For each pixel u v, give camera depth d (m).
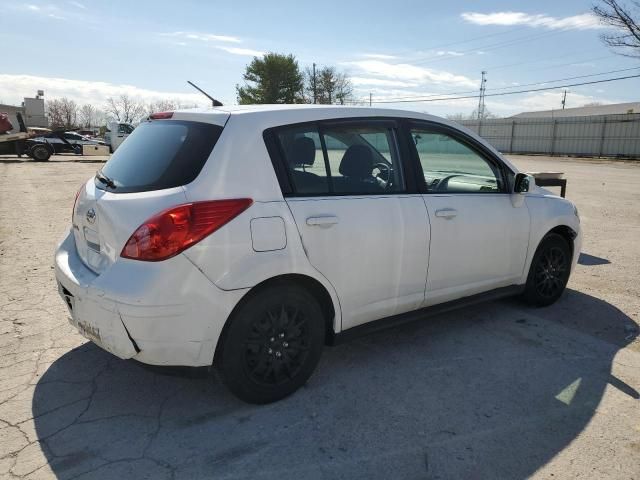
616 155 36.41
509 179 4.28
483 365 3.66
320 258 3.10
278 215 2.93
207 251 2.70
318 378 3.45
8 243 7.05
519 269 4.38
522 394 3.28
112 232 2.81
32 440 2.74
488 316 4.58
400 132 3.67
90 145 29.84
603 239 7.80
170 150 3.00
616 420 3.00
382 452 2.69
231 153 2.90
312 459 2.63
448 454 2.68
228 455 2.65
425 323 4.42
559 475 2.54
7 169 19.55
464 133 4.03
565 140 39.53
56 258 3.42
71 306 3.11
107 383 3.33
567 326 4.38
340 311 3.28
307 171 3.16
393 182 3.58
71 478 2.46
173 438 2.78
